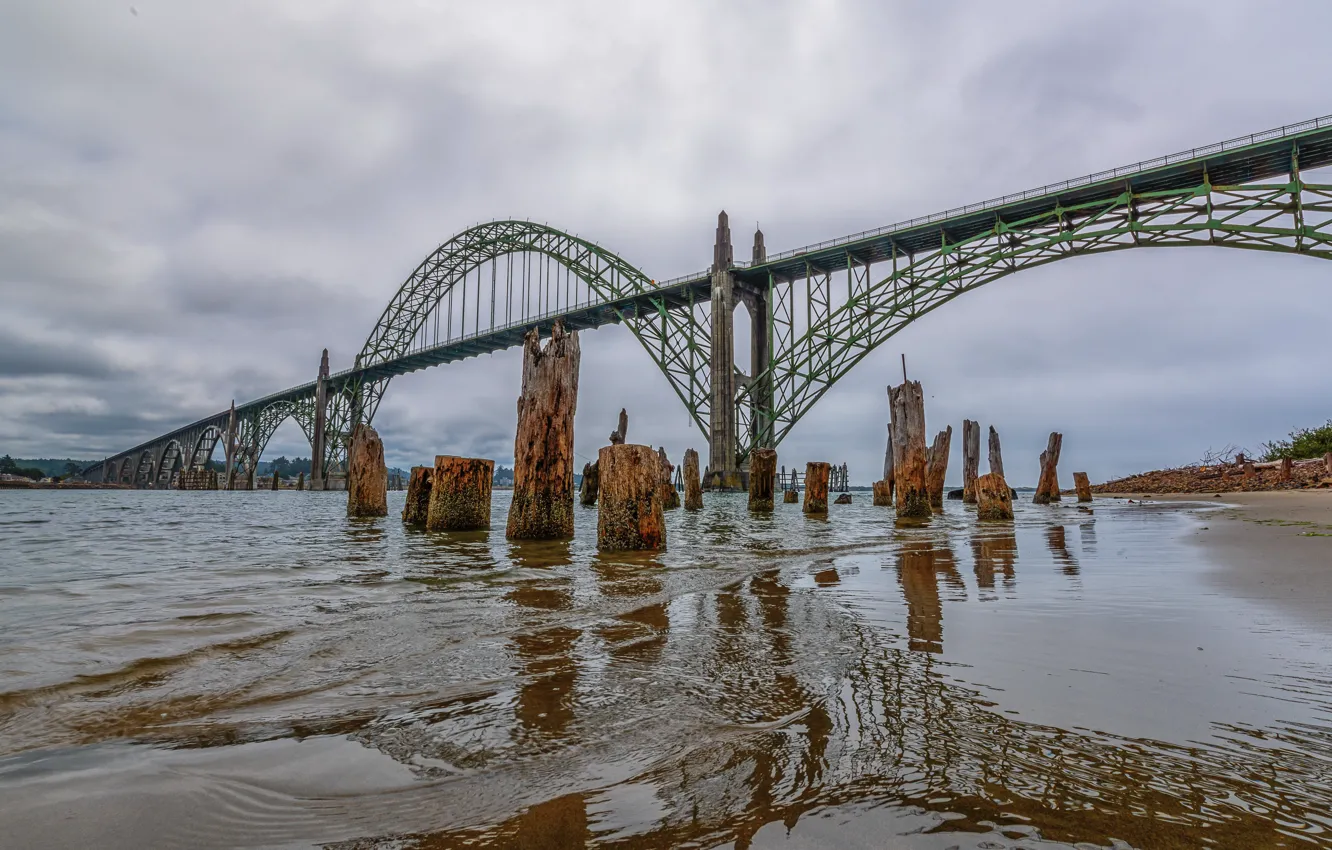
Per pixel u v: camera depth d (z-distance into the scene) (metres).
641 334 60.16
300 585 6.15
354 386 94.50
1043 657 3.25
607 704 2.65
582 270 65.88
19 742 2.28
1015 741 2.18
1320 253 29.56
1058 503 32.94
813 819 1.71
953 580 6.21
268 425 110.56
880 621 4.26
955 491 57.22
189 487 102.56
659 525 9.73
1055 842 1.56
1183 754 2.05
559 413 11.71
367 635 3.93
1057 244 37.19
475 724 2.44
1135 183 34.03
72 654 3.49
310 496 68.25
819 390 48.22
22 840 1.61
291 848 1.62
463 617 4.51
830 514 23.98
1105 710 2.46
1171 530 12.12
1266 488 32.56
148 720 2.51
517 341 75.69
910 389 19.81
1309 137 28.80
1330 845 1.51
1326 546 7.96
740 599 5.22
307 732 2.38
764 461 24.31
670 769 2.04
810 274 48.53
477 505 13.74
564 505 11.72
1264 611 4.31
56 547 10.88
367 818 1.77
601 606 4.93
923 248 45.28
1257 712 2.43
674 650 3.53
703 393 55.47
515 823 1.74
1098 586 5.60
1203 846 1.53
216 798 1.88
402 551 9.71
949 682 2.86
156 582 6.40
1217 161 31.28
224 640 3.80
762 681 2.93
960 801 1.78
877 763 2.04
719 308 52.78
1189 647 3.41
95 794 1.88
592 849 1.59
